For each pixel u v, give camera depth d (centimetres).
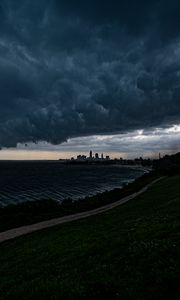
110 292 1138
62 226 3909
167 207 3409
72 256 1783
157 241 1658
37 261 1906
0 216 4997
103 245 1855
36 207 5812
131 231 2144
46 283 1321
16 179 17688
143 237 1855
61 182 16225
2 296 1332
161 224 2141
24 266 1858
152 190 7975
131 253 1539
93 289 1171
